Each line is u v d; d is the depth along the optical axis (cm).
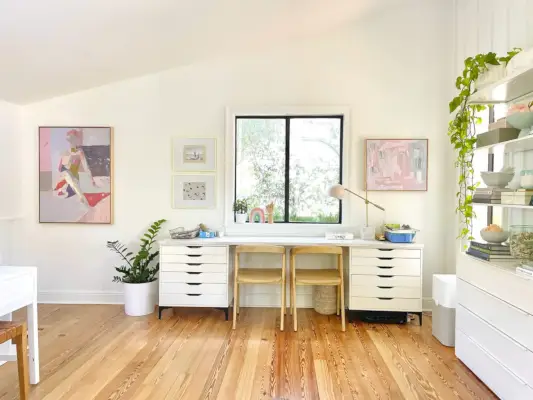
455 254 364
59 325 330
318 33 376
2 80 311
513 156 277
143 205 390
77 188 388
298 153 396
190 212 390
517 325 196
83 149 388
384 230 362
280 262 384
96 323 335
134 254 392
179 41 331
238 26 330
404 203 377
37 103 387
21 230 389
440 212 375
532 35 252
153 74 386
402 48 375
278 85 383
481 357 232
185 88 386
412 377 240
